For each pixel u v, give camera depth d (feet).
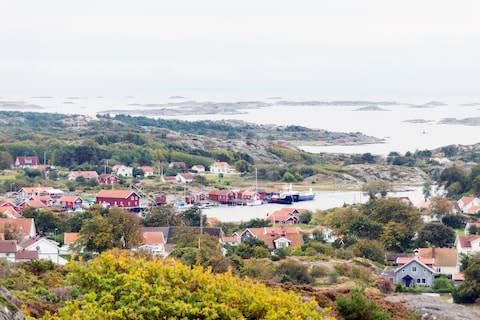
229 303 52.80
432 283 182.09
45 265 82.38
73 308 50.52
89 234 185.57
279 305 53.06
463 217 297.94
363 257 207.92
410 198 376.89
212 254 152.35
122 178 454.81
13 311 45.80
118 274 52.85
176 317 50.47
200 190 418.72
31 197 345.92
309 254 201.16
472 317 81.30
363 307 70.59
